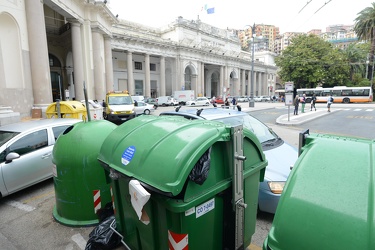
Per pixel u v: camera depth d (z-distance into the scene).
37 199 4.85
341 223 1.25
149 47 40.22
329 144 1.69
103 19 25.05
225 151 2.31
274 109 27.22
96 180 3.59
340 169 1.46
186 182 1.97
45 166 5.40
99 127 3.82
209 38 53.72
